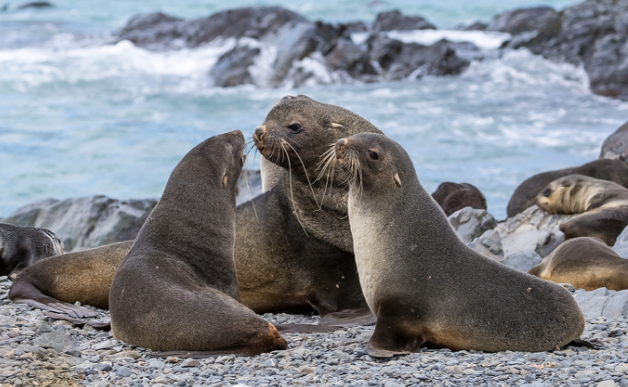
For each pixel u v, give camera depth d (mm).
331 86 62438
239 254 17094
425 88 60281
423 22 87375
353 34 81938
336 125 16531
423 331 13336
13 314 15383
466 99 56000
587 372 11469
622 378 11172
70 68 68062
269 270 17172
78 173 41438
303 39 66562
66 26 98312
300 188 16938
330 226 16859
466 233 25109
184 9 114688
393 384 11000
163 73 67812
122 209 31281
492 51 68312
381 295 13609
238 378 11469
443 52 65812
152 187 39406
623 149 33375
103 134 48438
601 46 61500
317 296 17188
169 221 14422
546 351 13172
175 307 13000
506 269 13531
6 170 41656
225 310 12961
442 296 13273
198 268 14211
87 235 30578
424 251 13625
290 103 16688
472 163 40969
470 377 11531
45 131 49188
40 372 11570
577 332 13227
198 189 14688
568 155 42000
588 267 18953
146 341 13133
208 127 50031
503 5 112562
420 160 41500
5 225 20562
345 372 11875
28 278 16938
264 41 70000
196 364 12219
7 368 11648
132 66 69812
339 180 16594
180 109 55156
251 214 17266
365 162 14102
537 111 52375
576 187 27547
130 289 13383
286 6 115688
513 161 41219
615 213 24156
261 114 53438
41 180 40281
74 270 17062
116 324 13516
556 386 10984
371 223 14156
